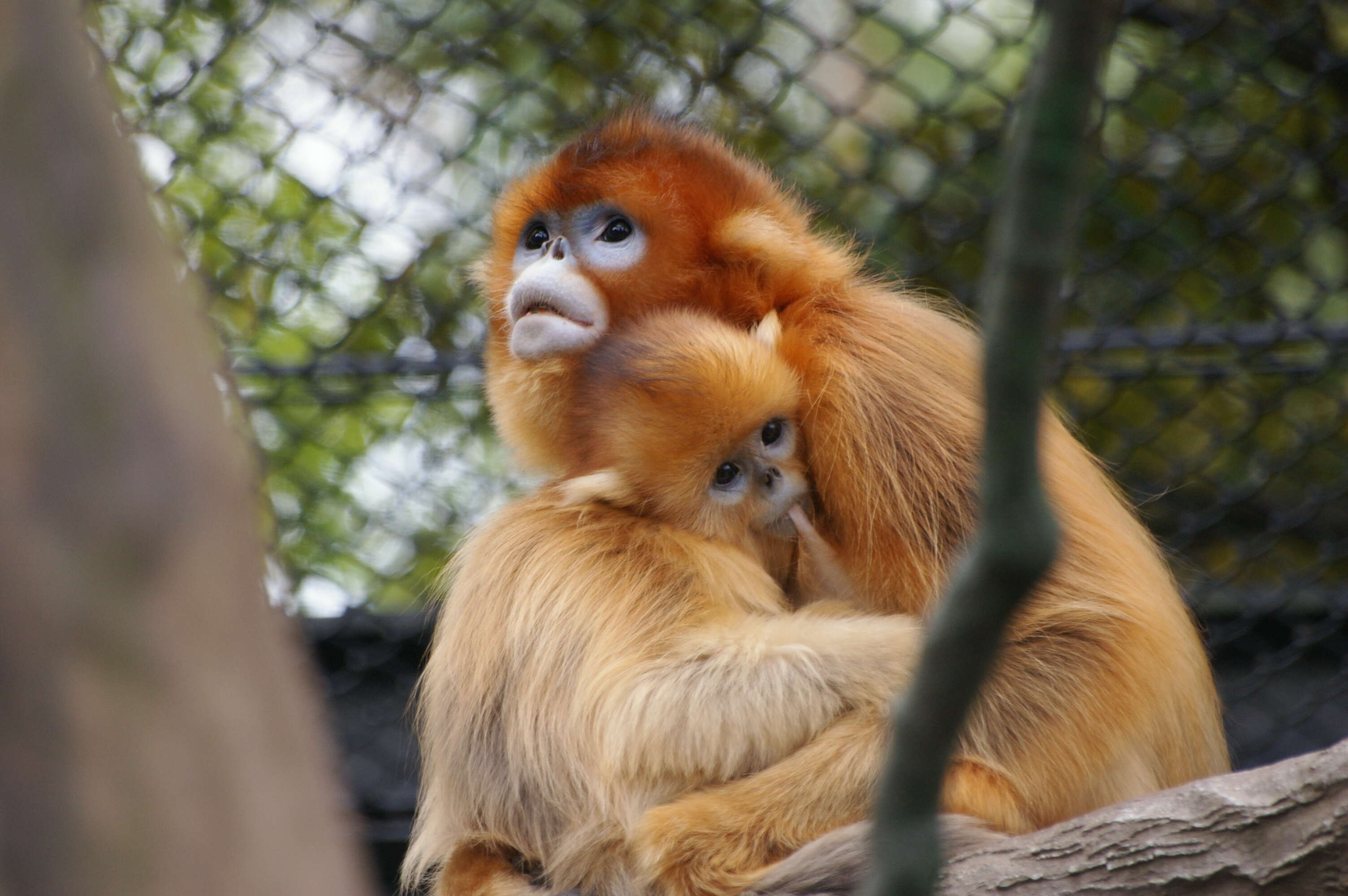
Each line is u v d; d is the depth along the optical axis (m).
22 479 2.68
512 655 7.14
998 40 11.01
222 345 3.26
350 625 11.33
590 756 6.76
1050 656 6.57
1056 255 2.69
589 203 7.85
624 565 7.02
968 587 2.84
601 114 10.88
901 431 6.93
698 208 7.77
